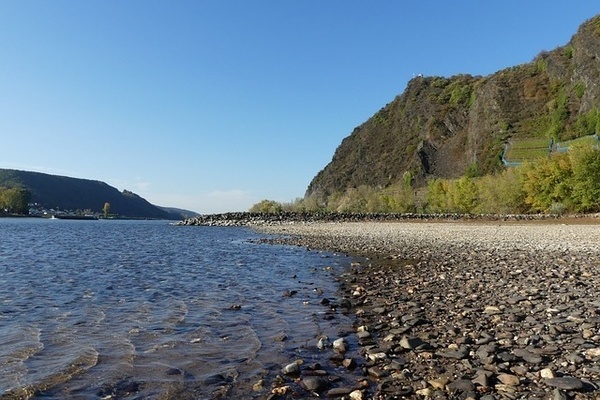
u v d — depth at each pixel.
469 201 92.00
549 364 6.28
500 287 12.53
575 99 136.88
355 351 7.41
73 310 10.94
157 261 23.11
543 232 38.06
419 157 180.38
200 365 6.90
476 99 177.38
